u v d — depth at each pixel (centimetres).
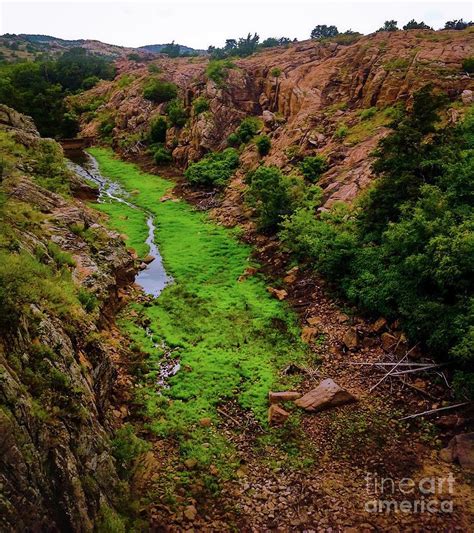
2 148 3306
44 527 843
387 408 1549
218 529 1155
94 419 1156
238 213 3441
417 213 1808
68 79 9025
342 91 4331
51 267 1672
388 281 1883
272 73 5103
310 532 1149
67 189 3306
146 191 4200
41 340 1105
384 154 2206
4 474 788
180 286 2431
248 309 2220
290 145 3931
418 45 4259
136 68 9675
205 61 9388
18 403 879
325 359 1830
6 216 1942
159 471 1312
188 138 4928
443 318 1602
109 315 2041
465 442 1340
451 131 2219
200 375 1748
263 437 1465
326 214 2628
